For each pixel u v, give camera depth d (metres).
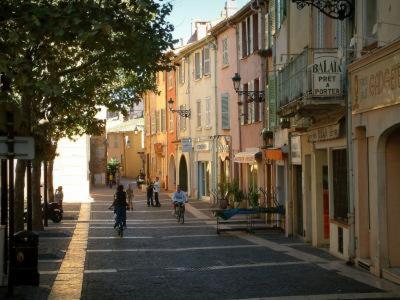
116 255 19.00
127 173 85.12
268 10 29.91
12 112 12.29
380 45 13.95
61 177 45.66
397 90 13.08
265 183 29.69
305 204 21.59
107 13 10.63
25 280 13.48
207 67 43.44
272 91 25.73
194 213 35.62
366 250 15.87
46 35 10.93
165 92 56.28
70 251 19.88
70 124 24.50
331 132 17.55
